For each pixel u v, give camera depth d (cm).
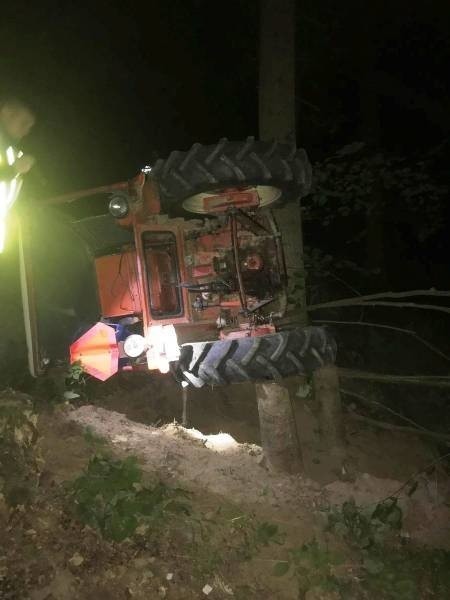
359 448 690
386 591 380
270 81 594
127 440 474
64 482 363
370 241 1165
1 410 373
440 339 1080
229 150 346
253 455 539
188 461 468
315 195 811
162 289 387
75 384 566
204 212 370
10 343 599
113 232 411
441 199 970
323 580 365
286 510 431
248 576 352
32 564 307
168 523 361
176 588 325
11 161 308
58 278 383
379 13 1041
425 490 568
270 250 384
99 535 335
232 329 380
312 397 687
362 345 985
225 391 727
